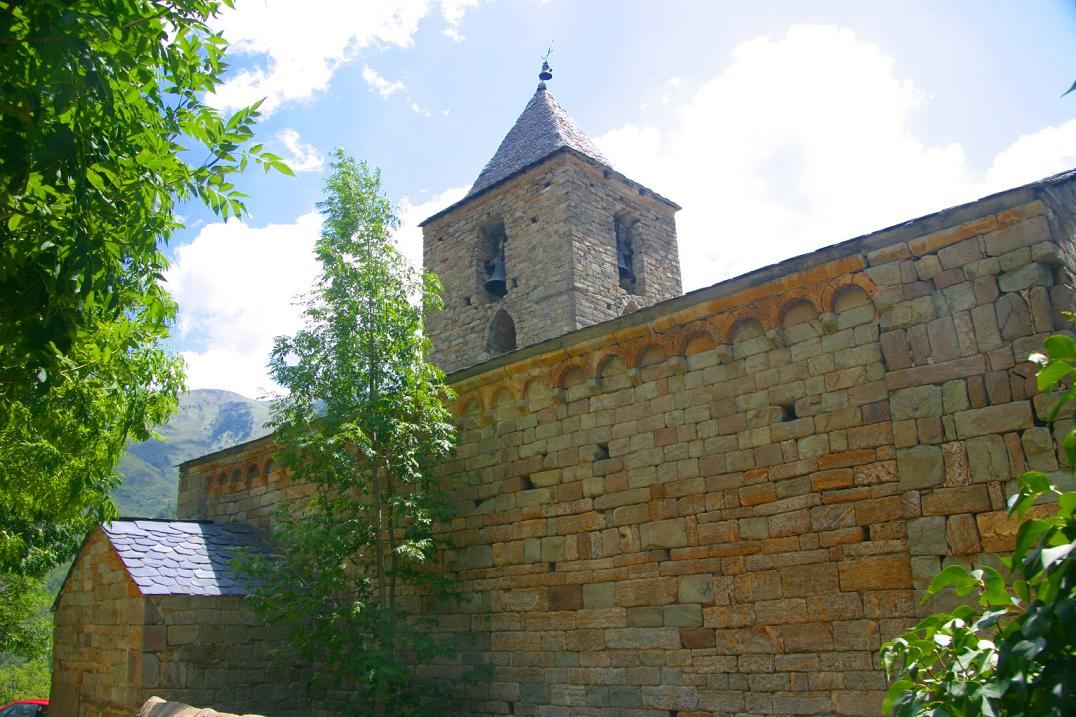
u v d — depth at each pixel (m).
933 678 4.27
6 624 29.64
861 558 9.89
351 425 12.98
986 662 3.86
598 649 12.23
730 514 11.23
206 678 14.98
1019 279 9.27
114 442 11.26
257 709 15.46
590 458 13.05
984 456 9.14
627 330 12.70
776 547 10.70
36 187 6.52
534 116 26.78
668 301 12.21
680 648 11.33
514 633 13.37
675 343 12.26
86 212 6.32
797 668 10.19
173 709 10.77
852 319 10.59
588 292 22.38
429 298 14.99
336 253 14.38
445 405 15.45
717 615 11.05
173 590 15.02
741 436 11.35
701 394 11.92
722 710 10.73
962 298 9.65
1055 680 3.42
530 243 23.45
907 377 9.91
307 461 14.62
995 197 9.42
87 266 6.46
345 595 15.88
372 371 14.20
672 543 11.73
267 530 19.09
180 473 22.72
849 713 9.65
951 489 9.31
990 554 8.89
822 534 10.30
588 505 12.88
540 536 13.43
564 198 22.92
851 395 10.40
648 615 11.77
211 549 17.38
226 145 7.22
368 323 14.36
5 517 16.08
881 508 9.84
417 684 14.43
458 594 14.14
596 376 13.15
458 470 14.98
